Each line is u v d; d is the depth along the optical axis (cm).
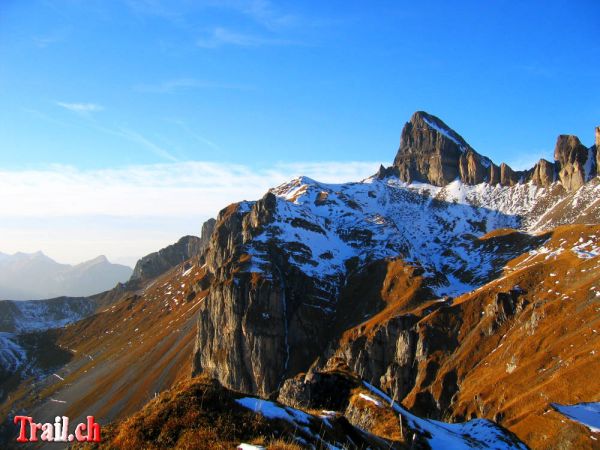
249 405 4059
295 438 3784
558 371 14550
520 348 17275
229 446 3416
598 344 14425
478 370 18350
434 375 19788
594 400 12375
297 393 8112
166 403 3916
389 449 4931
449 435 7388
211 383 4112
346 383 8075
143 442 3606
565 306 17750
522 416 12900
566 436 10631
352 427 4769
